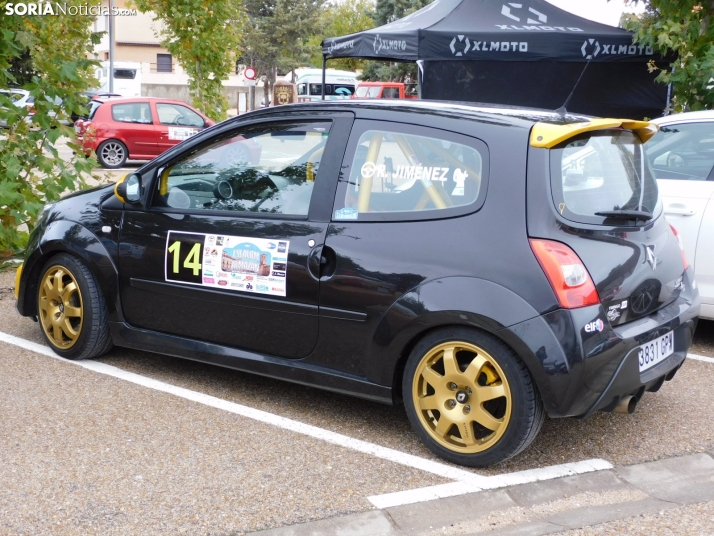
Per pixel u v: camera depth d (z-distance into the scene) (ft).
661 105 45.47
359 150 12.88
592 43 41.01
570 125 11.74
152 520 10.12
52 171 25.79
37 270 16.69
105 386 14.89
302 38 188.65
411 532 10.00
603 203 11.93
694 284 13.99
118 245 15.25
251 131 14.19
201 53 59.98
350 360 12.69
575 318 10.82
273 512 10.39
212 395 14.64
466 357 11.85
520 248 11.12
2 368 15.64
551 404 10.87
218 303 14.02
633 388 11.69
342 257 12.51
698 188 17.99
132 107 59.00
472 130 11.98
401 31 41.63
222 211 14.15
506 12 43.91
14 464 11.58
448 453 11.89
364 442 12.73
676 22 32.86
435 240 11.78
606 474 11.75
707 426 13.71
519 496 11.03
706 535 10.02
